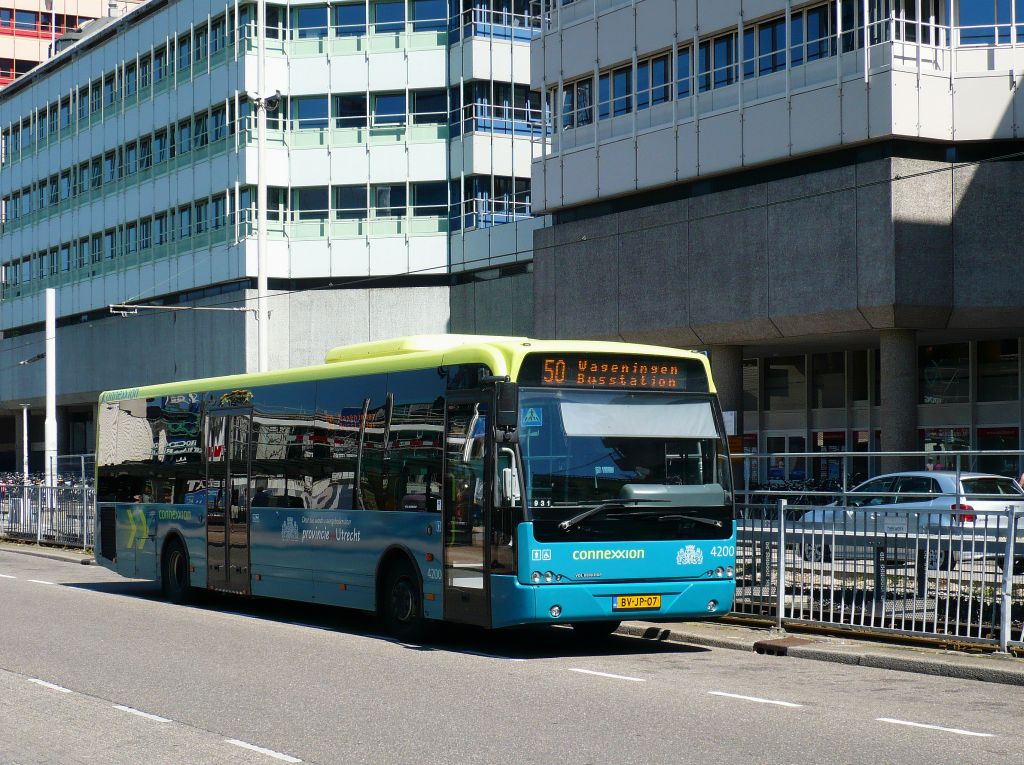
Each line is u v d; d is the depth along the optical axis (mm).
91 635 15758
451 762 8438
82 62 61750
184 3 54562
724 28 32812
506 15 50219
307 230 51219
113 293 59250
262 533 18422
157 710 10492
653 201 35281
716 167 33000
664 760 8453
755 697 11133
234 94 51656
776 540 15906
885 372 30078
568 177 37250
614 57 35906
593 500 13719
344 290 50656
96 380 60750
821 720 9969
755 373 38500
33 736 9430
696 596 14055
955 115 29344
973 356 33281
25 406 63781
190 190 54219
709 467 14391
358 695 11203
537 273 38219
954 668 12422
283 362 51000
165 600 21156
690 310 33719
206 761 8531
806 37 30922
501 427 13578
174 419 21203
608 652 14430
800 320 31109
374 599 15812
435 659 13711
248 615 18797
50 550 32938
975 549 13539
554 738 9227
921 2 29281
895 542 14398
